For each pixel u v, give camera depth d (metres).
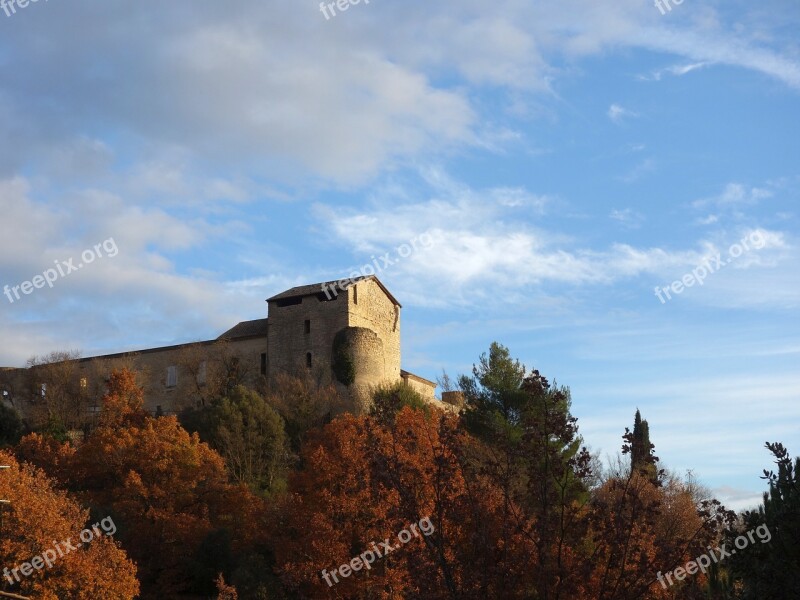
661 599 21.91
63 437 74.19
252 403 73.50
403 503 21.09
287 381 84.19
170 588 47.09
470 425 57.66
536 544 20.02
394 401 28.39
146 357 94.38
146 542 48.91
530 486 21.73
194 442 56.56
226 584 45.44
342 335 87.62
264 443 69.94
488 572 19.80
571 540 21.11
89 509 43.59
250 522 50.62
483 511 20.92
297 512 45.22
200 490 53.34
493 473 21.78
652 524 20.88
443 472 21.52
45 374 89.38
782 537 20.44
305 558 43.28
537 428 21.95
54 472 55.91
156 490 51.81
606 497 31.09
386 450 25.17
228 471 63.22
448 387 80.19
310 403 79.56
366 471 36.56
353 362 86.88
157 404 91.94
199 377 91.31
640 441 21.58
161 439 55.59
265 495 59.94
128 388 81.88
